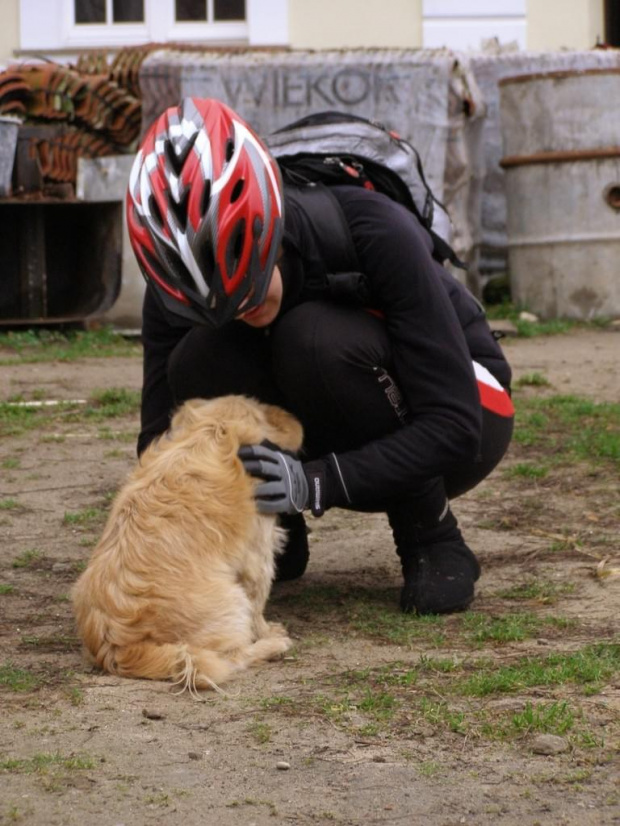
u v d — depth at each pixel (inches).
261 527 153.9
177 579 144.8
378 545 212.8
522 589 181.5
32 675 144.9
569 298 486.3
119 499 152.9
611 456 268.1
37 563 201.3
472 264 510.3
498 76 542.0
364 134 173.5
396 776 115.8
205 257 144.1
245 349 171.5
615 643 153.5
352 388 162.2
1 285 468.1
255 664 148.9
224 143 147.0
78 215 489.4
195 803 110.3
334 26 583.8
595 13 585.9
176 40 591.8
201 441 152.9
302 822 106.8
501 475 257.1
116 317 460.1
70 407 331.0
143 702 135.5
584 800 110.5
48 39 589.3
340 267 160.1
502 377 181.6
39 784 113.8
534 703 133.0
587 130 472.4
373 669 146.1
